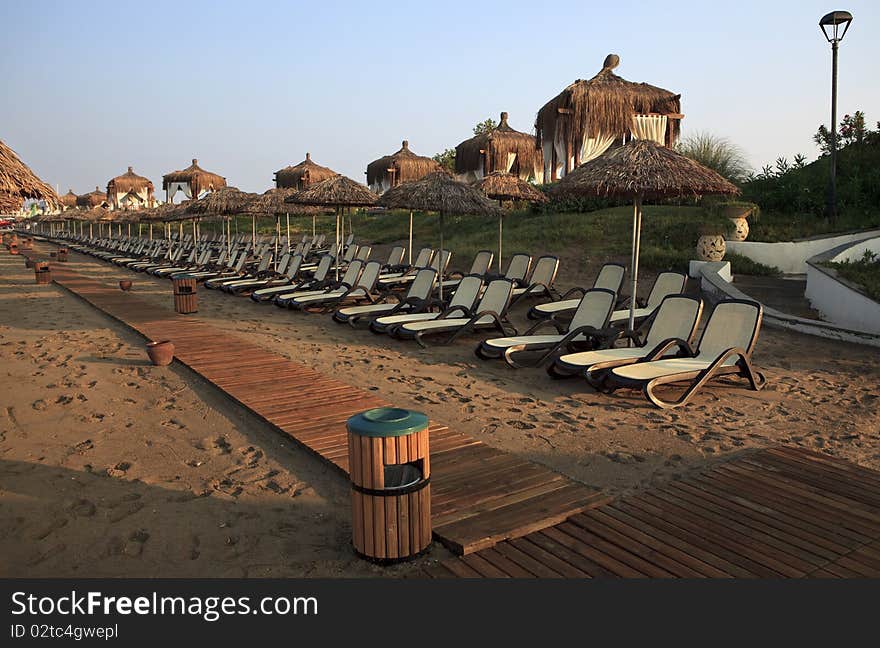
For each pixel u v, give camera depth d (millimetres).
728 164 20141
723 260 14406
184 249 24828
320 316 12227
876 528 3896
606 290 8797
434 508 4156
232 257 20094
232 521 4160
